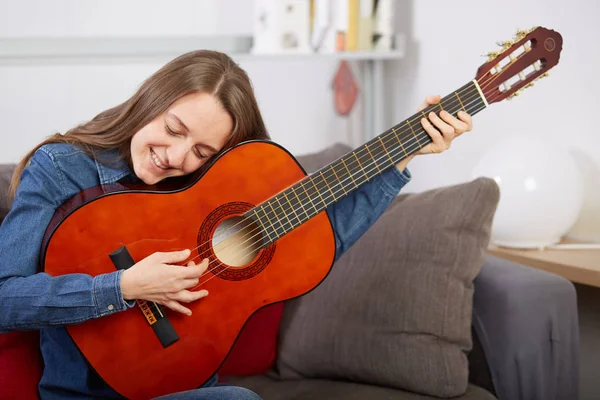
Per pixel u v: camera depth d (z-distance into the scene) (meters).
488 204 1.73
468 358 1.85
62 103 3.19
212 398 1.36
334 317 1.81
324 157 2.18
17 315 1.34
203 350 1.47
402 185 1.66
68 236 1.39
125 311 1.41
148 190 1.46
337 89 3.26
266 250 1.54
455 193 1.78
